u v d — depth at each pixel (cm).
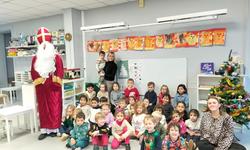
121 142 311
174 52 428
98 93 449
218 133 236
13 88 599
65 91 448
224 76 331
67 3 455
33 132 379
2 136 361
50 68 342
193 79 414
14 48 598
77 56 521
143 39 457
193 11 403
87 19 523
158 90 448
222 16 379
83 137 306
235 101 296
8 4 440
